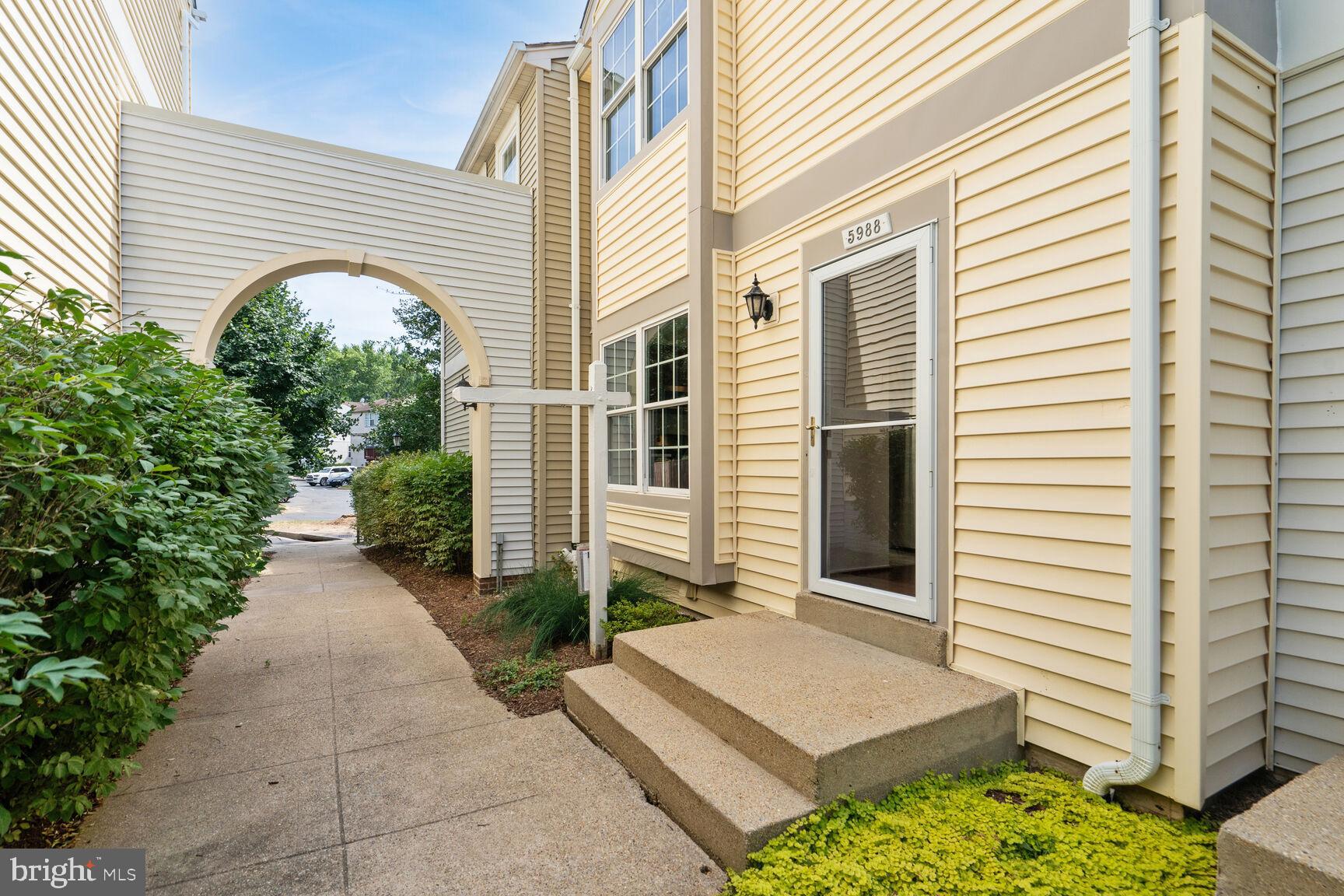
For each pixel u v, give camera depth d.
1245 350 2.41
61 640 2.33
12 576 2.29
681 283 5.04
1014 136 2.86
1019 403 2.81
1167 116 2.32
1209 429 2.23
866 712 2.61
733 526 4.80
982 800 2.41
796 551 4.20
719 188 4.79
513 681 4.18
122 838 2.50
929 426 3.24
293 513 21.06
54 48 4.00
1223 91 2.33
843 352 3.88
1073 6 2.63
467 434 11.47
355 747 3.28
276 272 6.28
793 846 2.10
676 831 2.48
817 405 4.02
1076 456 2.58
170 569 2.59
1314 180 2.46
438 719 3.63
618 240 6.13
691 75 4.83
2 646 1.54
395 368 28.84
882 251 3.56
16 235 3.49
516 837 2.47
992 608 2.93
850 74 3.80
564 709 3.74
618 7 6.21
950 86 3.18
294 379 12.71
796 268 4.24
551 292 8.40
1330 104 2.42
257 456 4.37
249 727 3.53
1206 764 2.22
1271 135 2.51
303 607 6.55
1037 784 2.53
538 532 8.16
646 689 3.41
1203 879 1.93
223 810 2.70
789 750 2.38
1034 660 2.74
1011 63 2.88
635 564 5.71
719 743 2.77
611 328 6.29
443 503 8.02
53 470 2.09
